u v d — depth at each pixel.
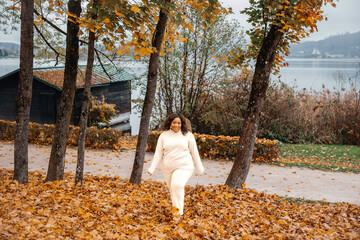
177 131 5.44
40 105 21.80
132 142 19.27
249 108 7.94
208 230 4.82
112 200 6.21
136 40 6.19
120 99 26.20
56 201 5.61
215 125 20.12
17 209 4.88
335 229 5.43
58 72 23.11
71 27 7.41
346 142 18.81
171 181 5.29
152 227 4.84
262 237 4.74
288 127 19.64
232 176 8.00
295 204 7.18
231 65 9.80
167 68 18.72
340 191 8.98
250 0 7.97
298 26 7.07
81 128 7.40
